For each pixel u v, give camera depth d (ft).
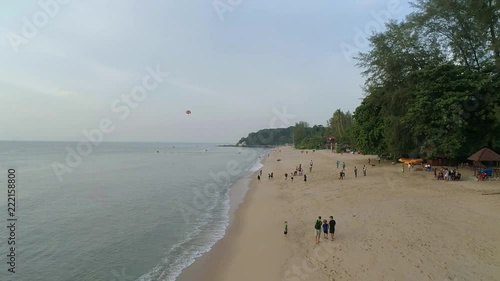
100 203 104.73
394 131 132.16
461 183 94.99
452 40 130.00
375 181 110.63
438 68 114.32
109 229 74.33
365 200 82.43
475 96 112.27
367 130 160.66
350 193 93.40
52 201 107.86
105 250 60.59
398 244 50.26
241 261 51.83
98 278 48.65
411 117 118.73
